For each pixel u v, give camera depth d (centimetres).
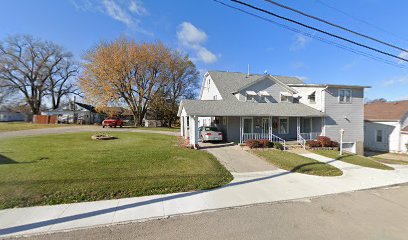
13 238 363
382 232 399
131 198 549
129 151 1130
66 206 489
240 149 1359
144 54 3466
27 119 4603
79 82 3303
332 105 1853
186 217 451
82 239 361
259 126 1833
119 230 393
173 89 4225
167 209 489
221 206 513
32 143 1346
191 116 1397
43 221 420
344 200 576
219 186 666
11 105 4722
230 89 2000
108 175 695
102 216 447
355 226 422
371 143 2405
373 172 933
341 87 1869
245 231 394
